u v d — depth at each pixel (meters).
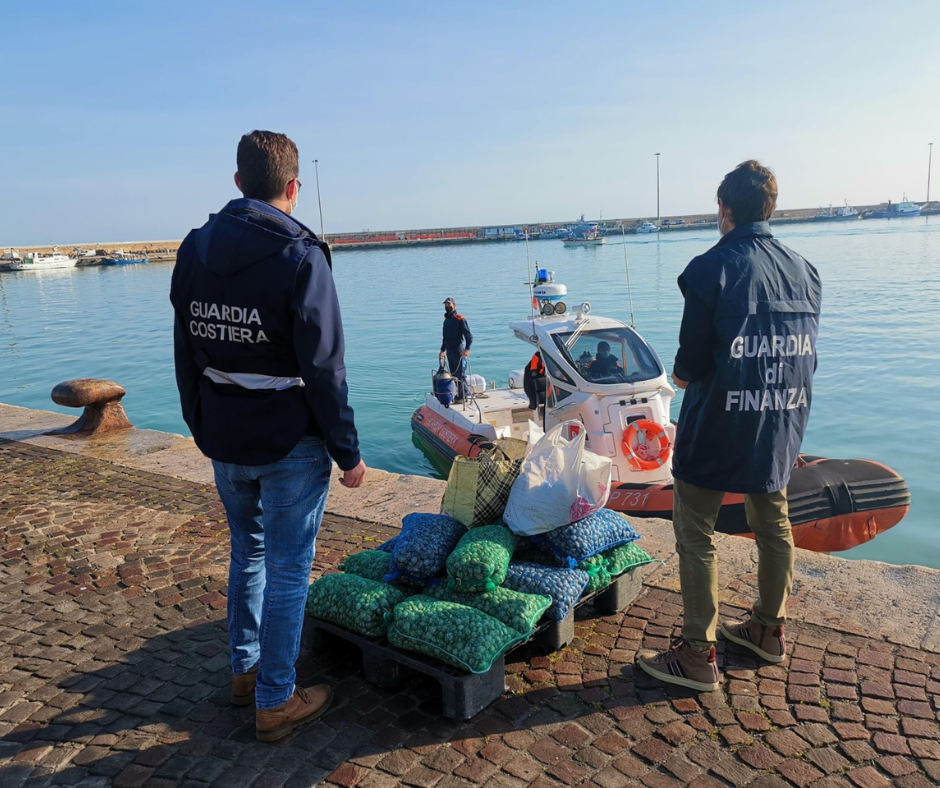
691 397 2.93
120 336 27.91
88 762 2.64
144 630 3.63
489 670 2.88
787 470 2.93
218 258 2.39
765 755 2.58
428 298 35.84
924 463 9.91
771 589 3.08
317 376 2.39
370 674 3.08
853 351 17.45
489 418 9.87
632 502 6.62
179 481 6.22
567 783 2.48
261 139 2.52
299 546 2.64
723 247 2.88
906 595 3.66
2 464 6.91
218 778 2.54
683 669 2.98
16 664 3.35
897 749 2.59
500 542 3.27
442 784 2.49
